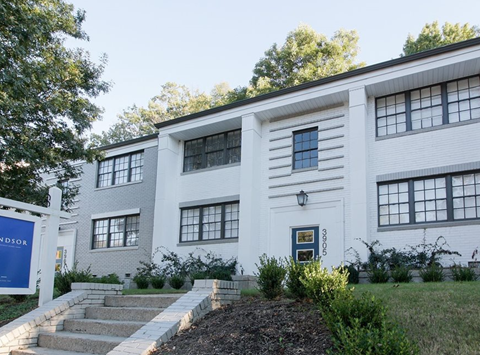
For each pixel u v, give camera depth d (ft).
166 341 25.40
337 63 108.88
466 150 49.32
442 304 27.53
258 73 115.75
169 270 64.80
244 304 30.86
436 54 50.24
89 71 58.90
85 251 80.53
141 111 153.38
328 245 55.26
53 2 52.44
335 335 22.08
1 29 43.62
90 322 30.76
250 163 61.52
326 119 59.31
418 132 52.42
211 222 67.41
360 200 52.19
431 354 21.85
